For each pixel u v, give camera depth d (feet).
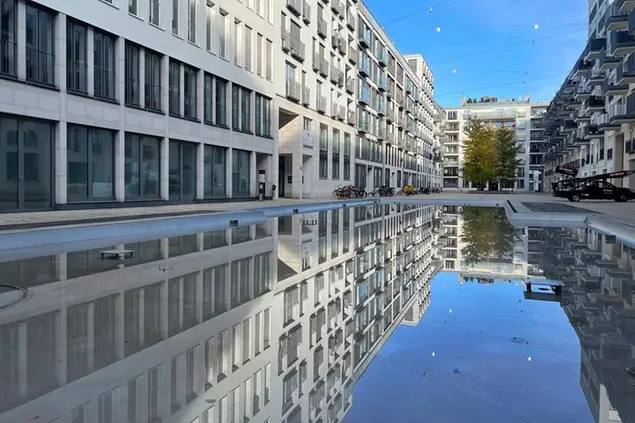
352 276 23.71
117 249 30.50
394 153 207.31
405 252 32.32
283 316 16.12
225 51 78.54
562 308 17.51
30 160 48.24
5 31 45.39
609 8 143.54
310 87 114.21
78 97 52.11
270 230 44.60
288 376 11.10
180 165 70.03
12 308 16.24
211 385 10.32
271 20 93.50
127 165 60.23
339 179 137.28
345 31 139.95
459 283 22.31
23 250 29.78
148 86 63.00
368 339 13.92
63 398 9.45
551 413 9.13
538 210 68.64
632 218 48.70
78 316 15.34
